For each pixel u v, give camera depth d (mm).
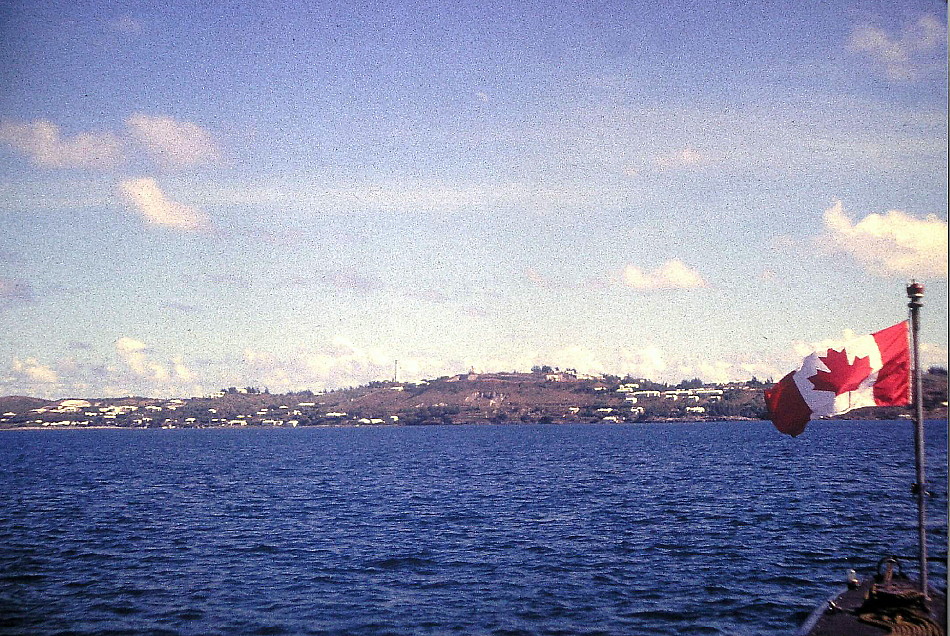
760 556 32281
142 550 35781
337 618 23812
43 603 25906
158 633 22562
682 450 120875
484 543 36062
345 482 72250
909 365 18328
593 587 27094
